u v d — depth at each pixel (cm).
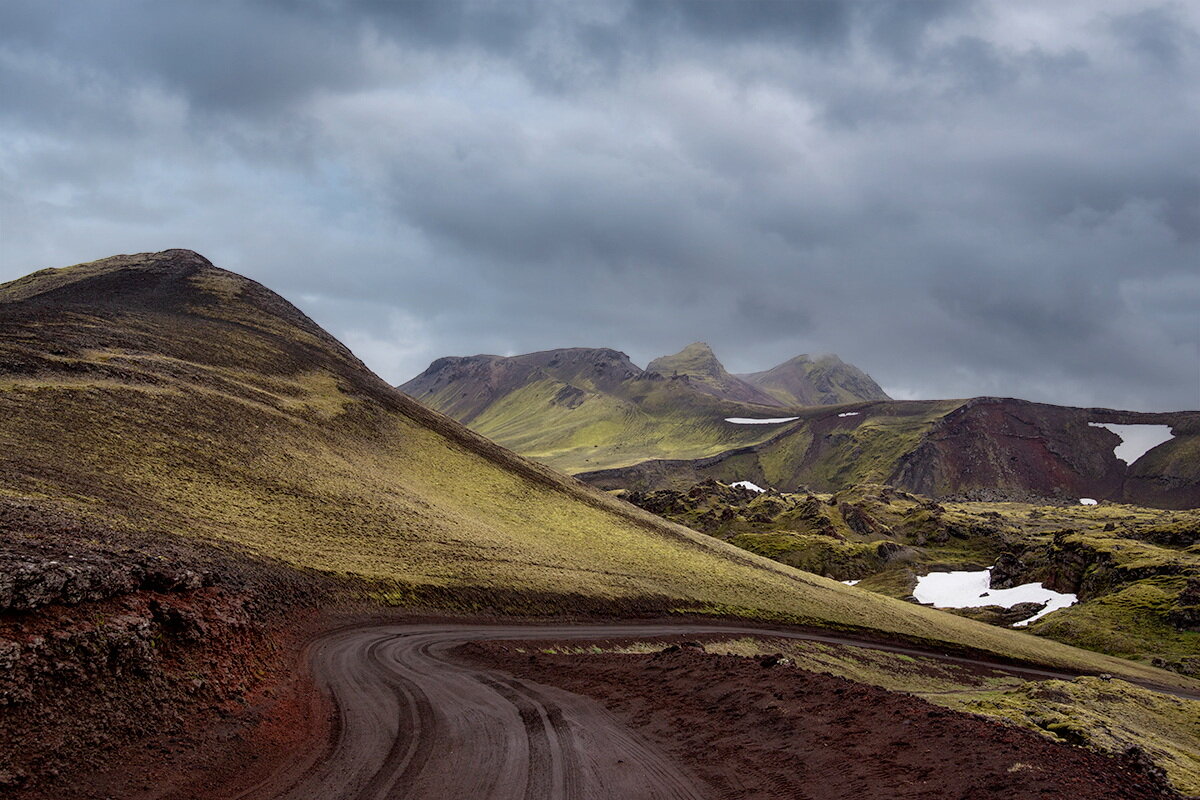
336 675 2841
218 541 4431
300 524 5869
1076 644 12800
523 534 9012
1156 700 5841
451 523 7981
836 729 1936
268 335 13400
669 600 8138
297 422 9300
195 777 1634
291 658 2942
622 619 6944
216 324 12762
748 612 8806
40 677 1595
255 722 2042
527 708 2452
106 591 2022
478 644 3969
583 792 1634
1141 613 13262
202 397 8338
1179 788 3112
